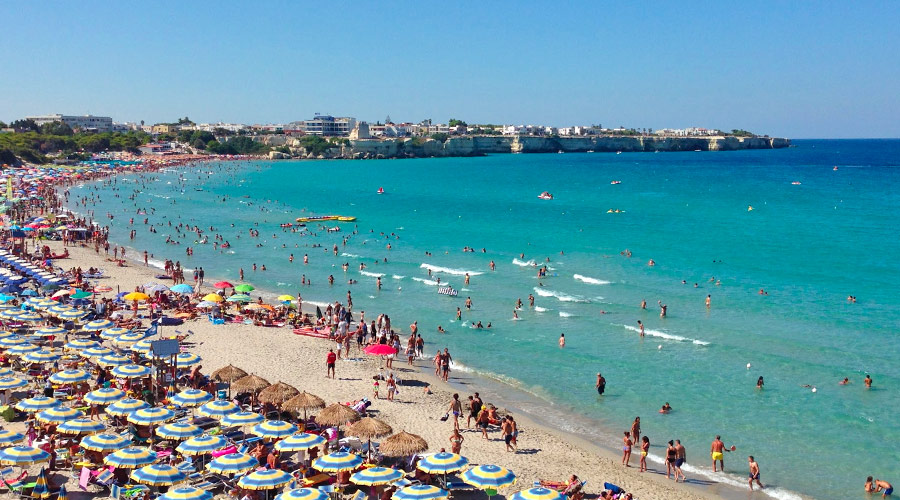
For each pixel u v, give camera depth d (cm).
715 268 7194
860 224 10450
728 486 2767
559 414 3522
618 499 2500
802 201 14150
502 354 4475
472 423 3356
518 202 15100
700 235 9688
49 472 2466
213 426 2873
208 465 2330
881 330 4853
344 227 10938
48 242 8538
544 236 9856
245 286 5647
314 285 6600
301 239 9575
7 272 5678
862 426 3322
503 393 3806
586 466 2919
